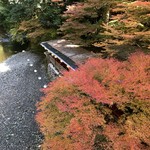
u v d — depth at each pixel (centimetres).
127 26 591
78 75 425
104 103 386
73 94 401
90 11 761
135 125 350
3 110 715
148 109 356
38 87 848
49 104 431
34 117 669
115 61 484
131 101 364
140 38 570
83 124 362
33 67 1028
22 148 558
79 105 380
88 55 753
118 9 635
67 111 391
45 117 418
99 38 789
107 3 711
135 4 556
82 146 345
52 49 850
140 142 341
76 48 841
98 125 365
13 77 943
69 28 823
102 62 450
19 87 857
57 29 996
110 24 734
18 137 595
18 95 800
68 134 362
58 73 828
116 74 404
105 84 391
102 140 352
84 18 831
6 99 779
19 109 714
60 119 396
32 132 609
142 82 379
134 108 364
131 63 436
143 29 607
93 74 416
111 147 342
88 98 389
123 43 596
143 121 352
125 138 342
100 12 799
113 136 348
